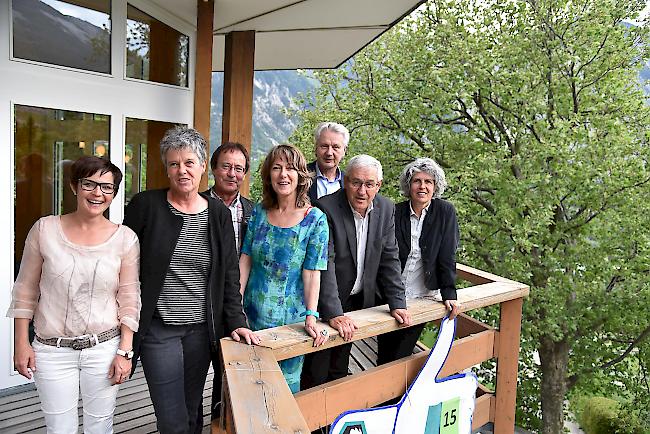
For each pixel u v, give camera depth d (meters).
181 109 3.83
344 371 2.40
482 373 9.38
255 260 1.95
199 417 2.07
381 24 4.53
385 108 10.03
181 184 1.73
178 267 1.76
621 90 8.91
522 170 8.77
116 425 2.52
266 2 3.71
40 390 1.71
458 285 9.86
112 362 1.75
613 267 8.70
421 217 2.50
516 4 9.12
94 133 3.23
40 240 1.67
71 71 3.06
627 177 8.34
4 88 2.78
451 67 8.91
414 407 2.18
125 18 3.33
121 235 1.73
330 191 2.75
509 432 2.87
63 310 1.67
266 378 1.43
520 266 8.67
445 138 9.68
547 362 9.84
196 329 1.84
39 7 2.90
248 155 2.40
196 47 3.61
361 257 2.19
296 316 1.92
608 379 10.28
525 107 8.88
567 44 8.73
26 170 2.91
